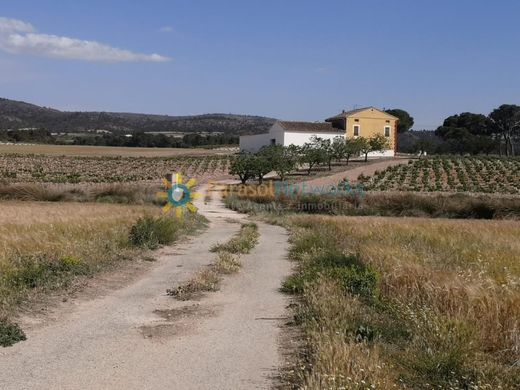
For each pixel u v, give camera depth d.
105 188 46.81
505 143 128.75
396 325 7.90
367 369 5.64
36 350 6.92
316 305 8.69
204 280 11.47
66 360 6.56
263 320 8.68
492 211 38.72
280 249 18.03
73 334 7.69
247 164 57.12
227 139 153.75
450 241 16.72
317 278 10.55
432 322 7.35
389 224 23.38
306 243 17.00
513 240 17.69
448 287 8.74
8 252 12.42
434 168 71.81
